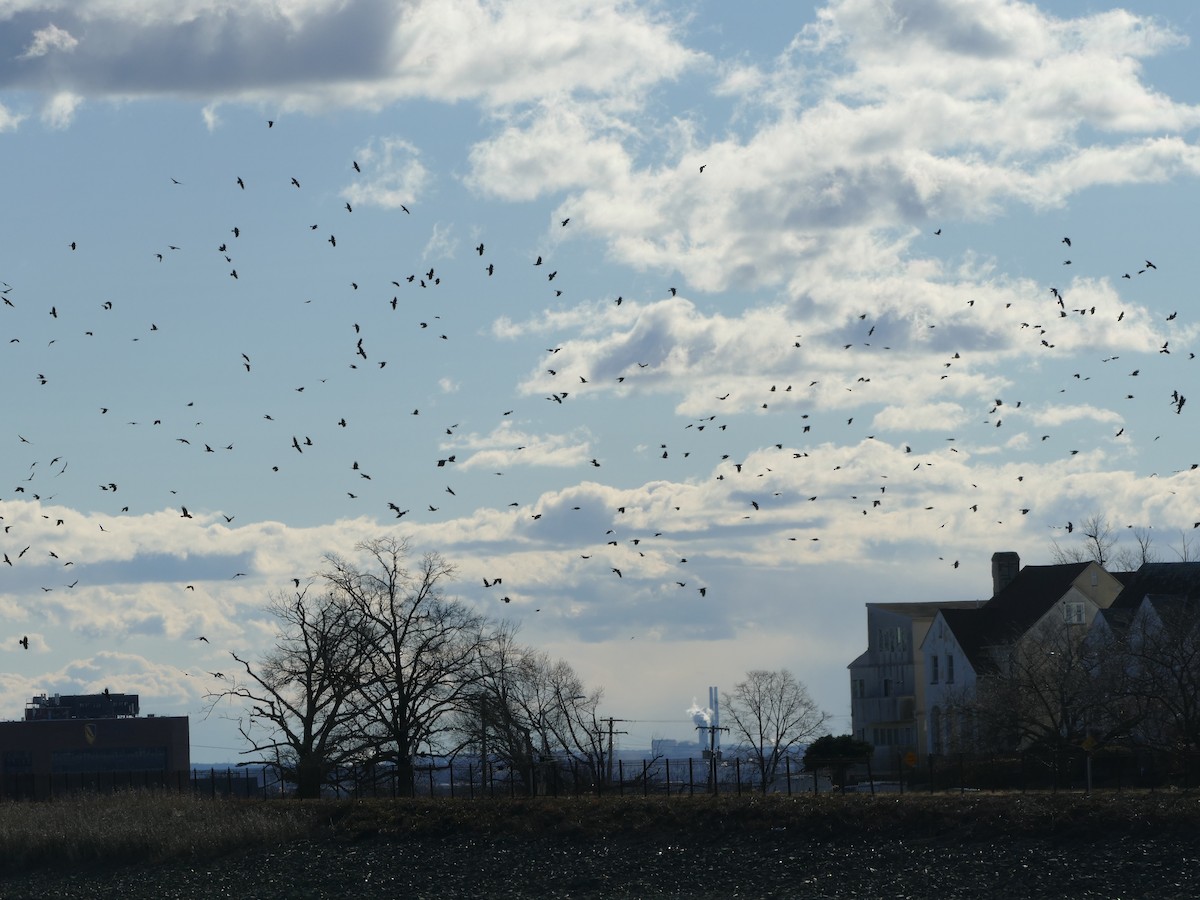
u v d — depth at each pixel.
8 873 71.25
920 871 58.50
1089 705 82.62
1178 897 53.09
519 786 95.38
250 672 92.75
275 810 75.75
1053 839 59.78
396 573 95.00
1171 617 84.56
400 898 62.03
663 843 66.00
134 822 73.88
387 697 93.25
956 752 94.50
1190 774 76.06
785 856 62.47
